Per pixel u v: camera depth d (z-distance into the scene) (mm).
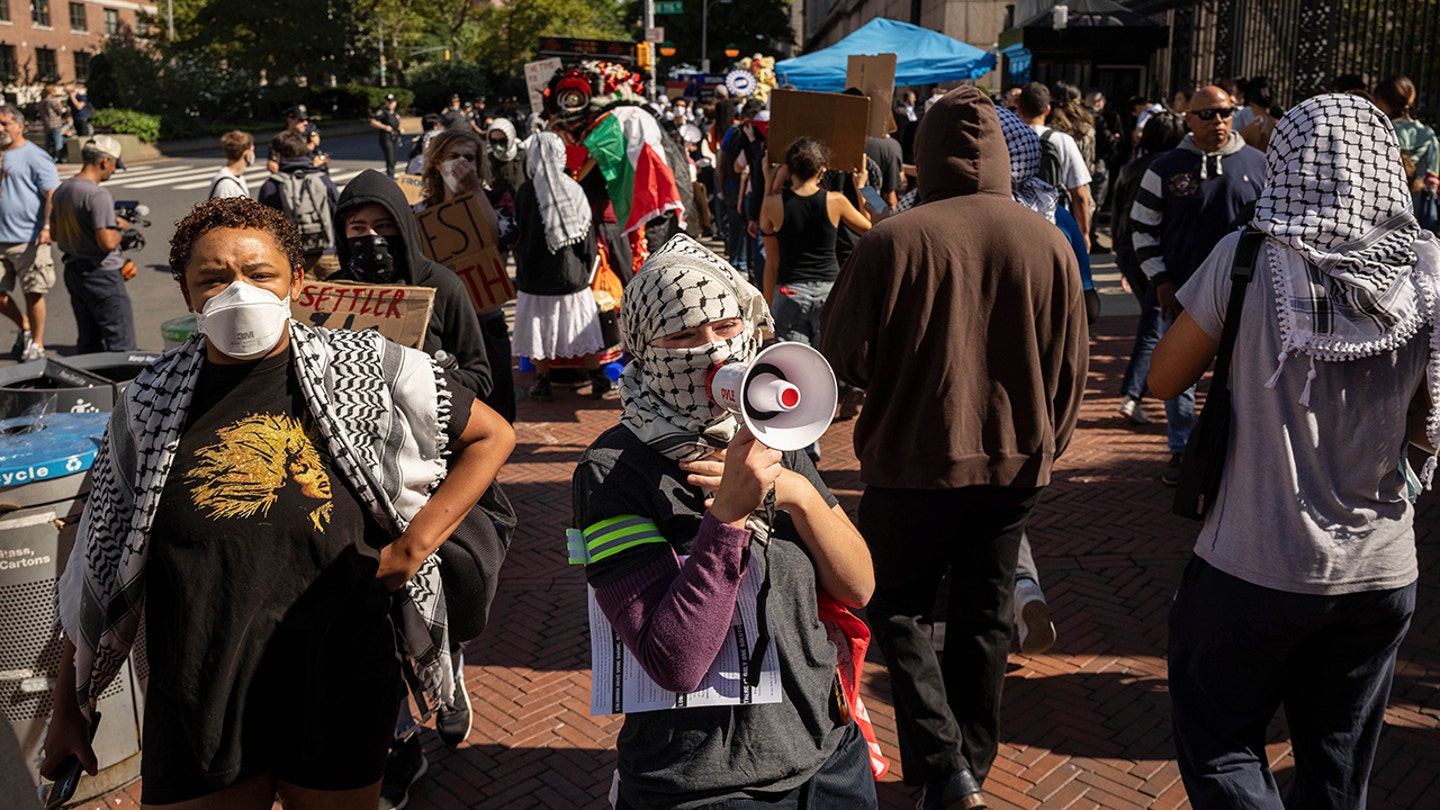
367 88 49375
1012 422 2979
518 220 7430
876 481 3043
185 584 2066
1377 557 2365
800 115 6859
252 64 45219
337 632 2188
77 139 29797
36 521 3191
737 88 15617
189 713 2070
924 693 2984
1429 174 7164
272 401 2162
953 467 2941
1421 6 10211
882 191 8695
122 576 2098
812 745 1911
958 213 2957
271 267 2127
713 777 1830
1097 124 13344
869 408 3088
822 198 6133
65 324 11172
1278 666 2475
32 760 3281
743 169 11523
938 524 3020
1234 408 2455
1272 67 12414
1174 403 5691
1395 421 2348
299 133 7152
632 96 7977
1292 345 2338
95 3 58812
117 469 2150
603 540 1834
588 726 3738
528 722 3771
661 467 1885
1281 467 2373
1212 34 15094
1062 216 4422
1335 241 2344
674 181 7934
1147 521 5297
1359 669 2465
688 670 1739
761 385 1633
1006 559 3088
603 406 7734
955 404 2930
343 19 48344
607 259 7926
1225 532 2461
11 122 9078
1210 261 2543
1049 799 3277
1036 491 3049
